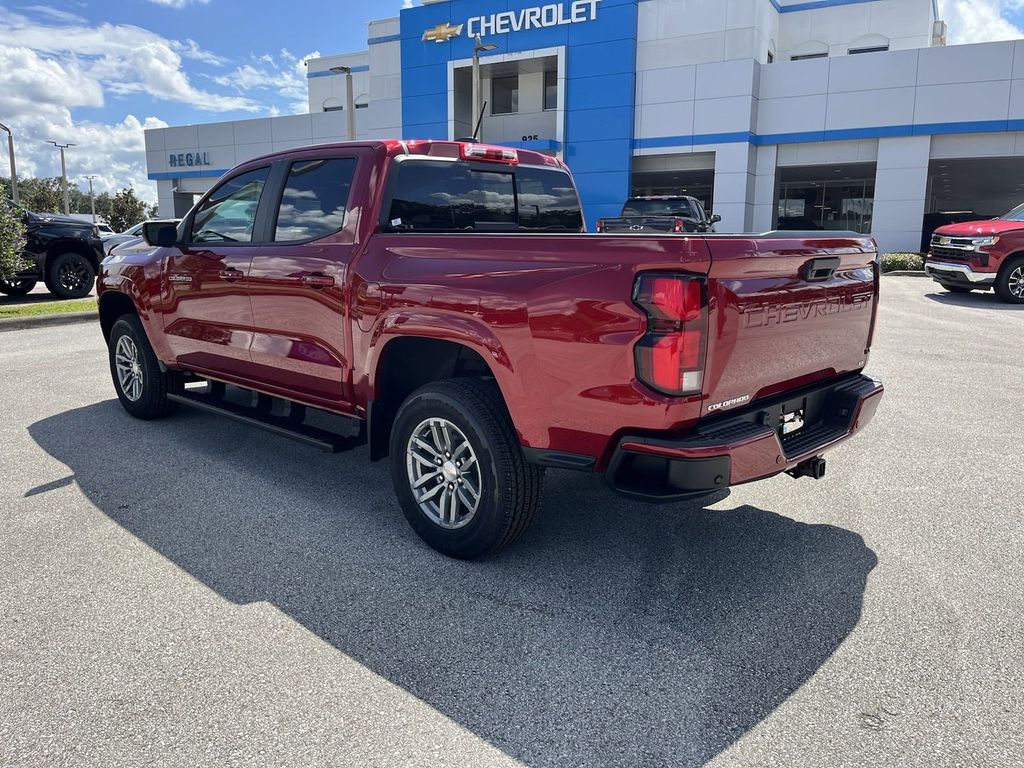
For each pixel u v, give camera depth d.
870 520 4.06
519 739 2.34
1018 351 8.91
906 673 2.67
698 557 3.62
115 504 4.26
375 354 3.74
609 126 26.77
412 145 4.11
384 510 4.22
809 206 29.09
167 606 3.14
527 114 29.64
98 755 2.25
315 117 36.00
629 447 2.93
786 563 3.55
